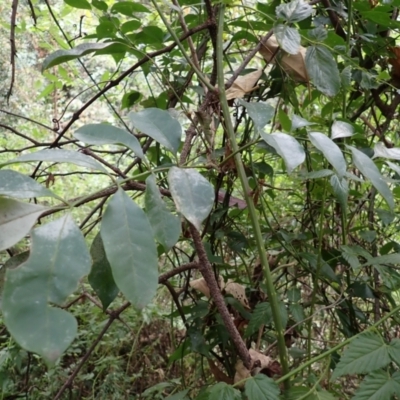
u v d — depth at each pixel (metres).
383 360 0.61
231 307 1.01
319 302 1.12
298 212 1.31
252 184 1.13
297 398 0.66
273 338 1.07
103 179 2.94
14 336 0.36
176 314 1.07
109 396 1.46
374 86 1.08
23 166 2.45
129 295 0.41
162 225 0.52
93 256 0.60
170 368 1.47
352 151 0.66
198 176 0.52
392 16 1.24
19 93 3.17
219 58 0.80
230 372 1.01
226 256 1.32
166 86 1.15
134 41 1.10
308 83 1.01
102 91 0.95
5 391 1.27
